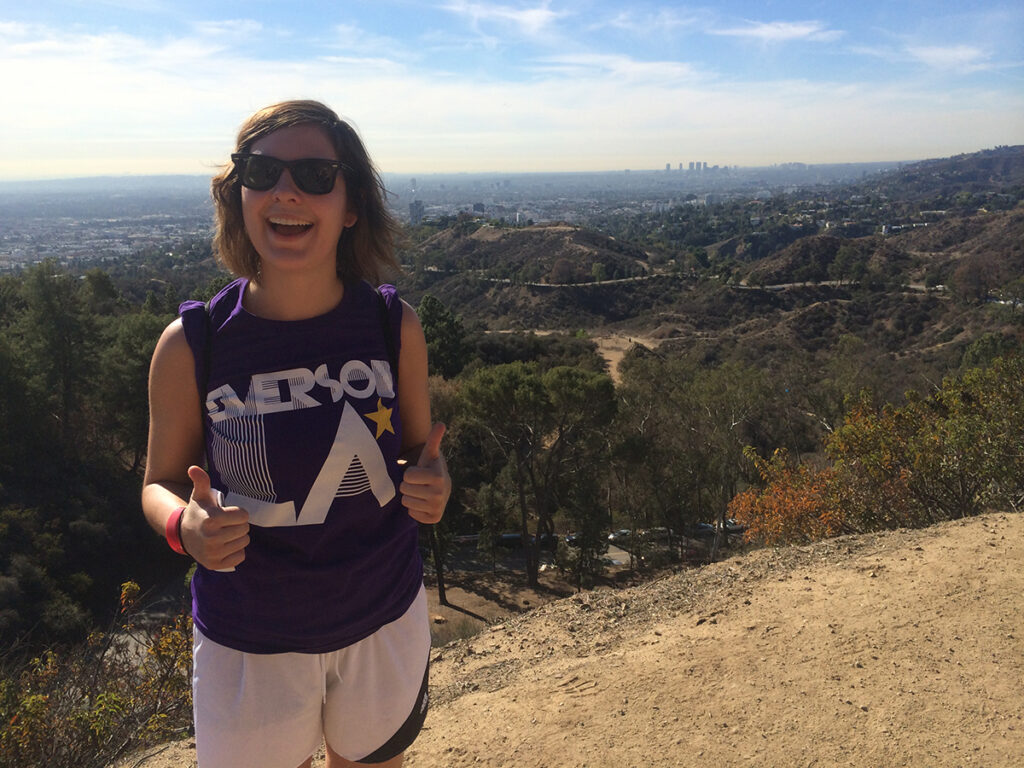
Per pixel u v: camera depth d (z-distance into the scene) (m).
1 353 19.17
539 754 2.54
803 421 22.50
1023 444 5.98
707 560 17.47
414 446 1.59
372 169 1.46
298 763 1.39
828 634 3.20
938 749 2.35
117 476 20.89
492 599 16.19
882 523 6.86
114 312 35.03
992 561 3.81
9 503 16.92
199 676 1.35
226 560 1.20
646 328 64.69
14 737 2.69
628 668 3.12
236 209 1.40
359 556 1.33
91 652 3.70
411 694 1.46
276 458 1.25
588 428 16.19
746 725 2.58
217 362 1.29
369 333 1.37
